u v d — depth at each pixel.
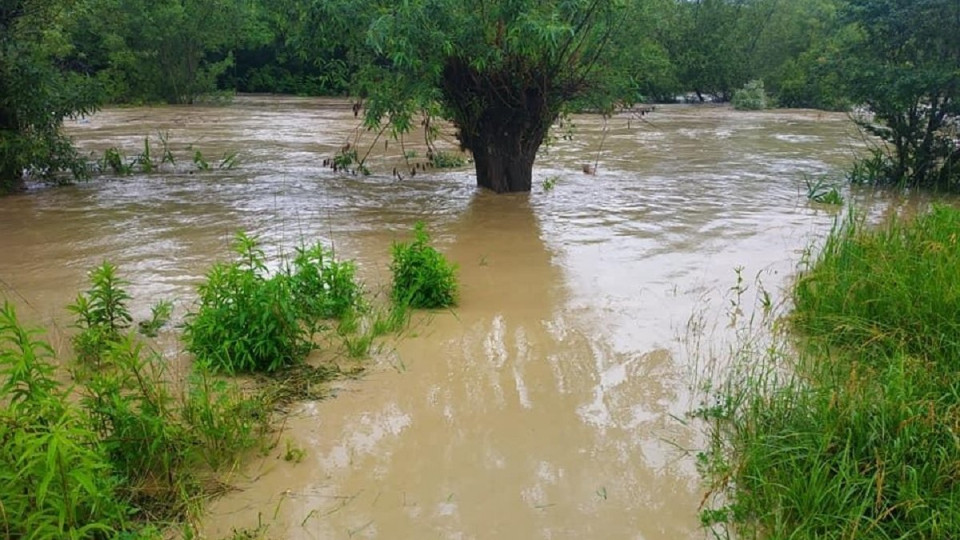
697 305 6.54
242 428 4.15
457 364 5.37
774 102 31.03
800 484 3.62
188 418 4.19
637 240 8.67
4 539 3.11
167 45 28.89
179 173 13.20
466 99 11.15
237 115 24.59
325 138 18.38
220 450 4.07
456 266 6.70
